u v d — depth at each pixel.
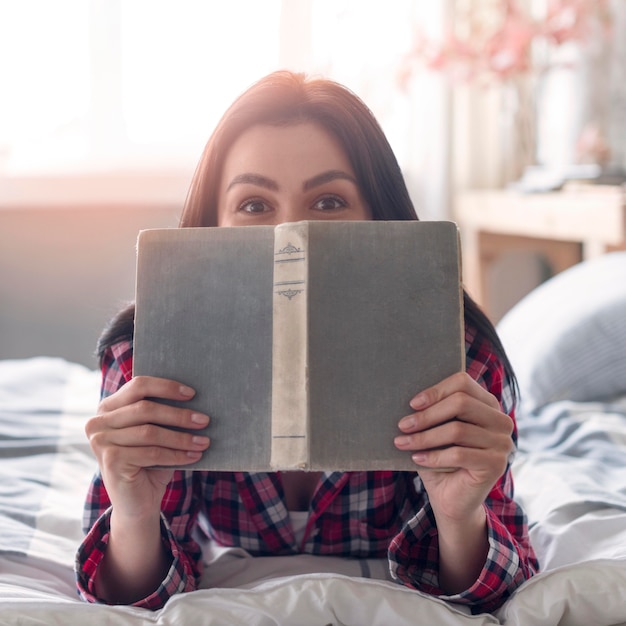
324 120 0.88
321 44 2.60
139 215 2.62
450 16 2.60
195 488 0.91
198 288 0.70
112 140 2.56
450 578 0.79
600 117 2.47
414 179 2.70
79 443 1.34
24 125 2.52
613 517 0.96
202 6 2.55
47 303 2.62
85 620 0.72
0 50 2.49
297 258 0.68
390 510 0.91
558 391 1.49
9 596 0.79
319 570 0.87
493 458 0.67
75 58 2.54
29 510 1.07
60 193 2.54
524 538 0.86
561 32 2.38
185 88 2.58
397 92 2.64
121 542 0.77
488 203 2.44
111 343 0.91
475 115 2.75
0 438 1.34
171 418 0.68
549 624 0.73
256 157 0.87
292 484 0.96
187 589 0.81
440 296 0.68
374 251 0.69
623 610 0.74
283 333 0.68
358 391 0.67
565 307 1.55
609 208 1.79
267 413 0.67
